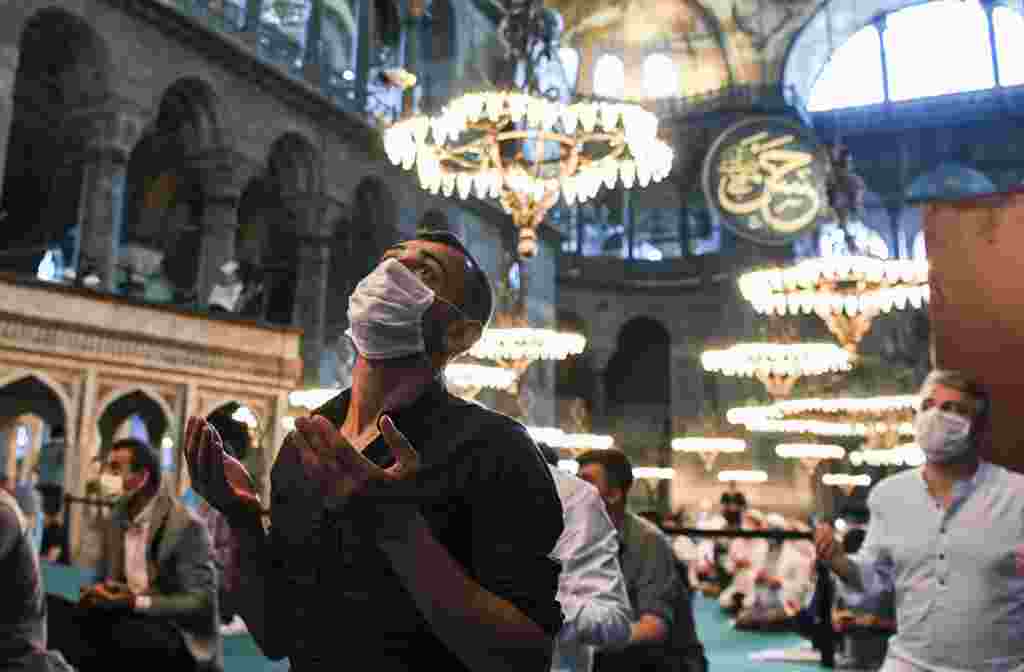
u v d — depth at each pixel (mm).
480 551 1142
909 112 36406
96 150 14742
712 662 7816
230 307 13836
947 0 36406
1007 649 2443
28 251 20422
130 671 3746
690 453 31969
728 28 35312
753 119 27453
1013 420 3396
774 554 10484
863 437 20719
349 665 1128
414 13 22625
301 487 1247
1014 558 2469
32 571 2906
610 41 36406
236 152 17078
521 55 10617
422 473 1163
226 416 12367
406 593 1131
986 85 36031
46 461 12086
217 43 16578
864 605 2811
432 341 1265
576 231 34500
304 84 18547
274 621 1285
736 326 31859
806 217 26094
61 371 10211
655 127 9180
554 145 10555
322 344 19016
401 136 9656
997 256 3521
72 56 14930
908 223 35875
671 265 34188
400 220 21344
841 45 37375
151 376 11016
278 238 23312
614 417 34969
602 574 2459
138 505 4074
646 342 35469
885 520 2754
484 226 24641
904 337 29203
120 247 19703
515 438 1209
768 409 17812
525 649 1075
